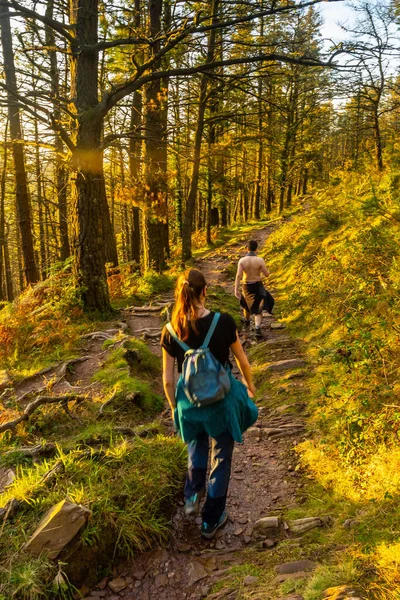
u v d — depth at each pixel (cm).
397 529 243
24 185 1319
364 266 655
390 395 378
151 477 322
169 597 245
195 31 621
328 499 312
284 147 2564
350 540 250
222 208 2900
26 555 248
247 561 261
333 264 780
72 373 583
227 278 1268
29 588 232
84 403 463
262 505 326
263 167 2931
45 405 446
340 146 4731
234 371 607
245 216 3325
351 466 335
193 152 1430
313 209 1417
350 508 289
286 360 586
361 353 454
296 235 1361
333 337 576
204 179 1912
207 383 262
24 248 1348
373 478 310
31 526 268
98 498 284
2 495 302
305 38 713
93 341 705
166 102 1234
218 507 282
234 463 388
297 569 235
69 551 253
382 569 202
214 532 287
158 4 1137
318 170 3017
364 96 1379
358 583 197
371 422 362
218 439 283
